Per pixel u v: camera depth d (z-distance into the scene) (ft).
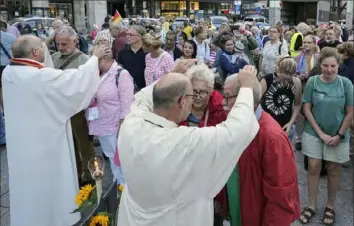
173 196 5.80
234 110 6.14
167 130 5.88
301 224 12.59
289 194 7.00
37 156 11.20
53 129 11.18
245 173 7.23
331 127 12.01
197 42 24.68
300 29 33.24
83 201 8.45
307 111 12.28
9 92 11.14
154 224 5.99
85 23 111.75
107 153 13.26
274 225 7.02
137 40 17.20
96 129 12.91
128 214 6.30
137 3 132.57
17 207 11.57
